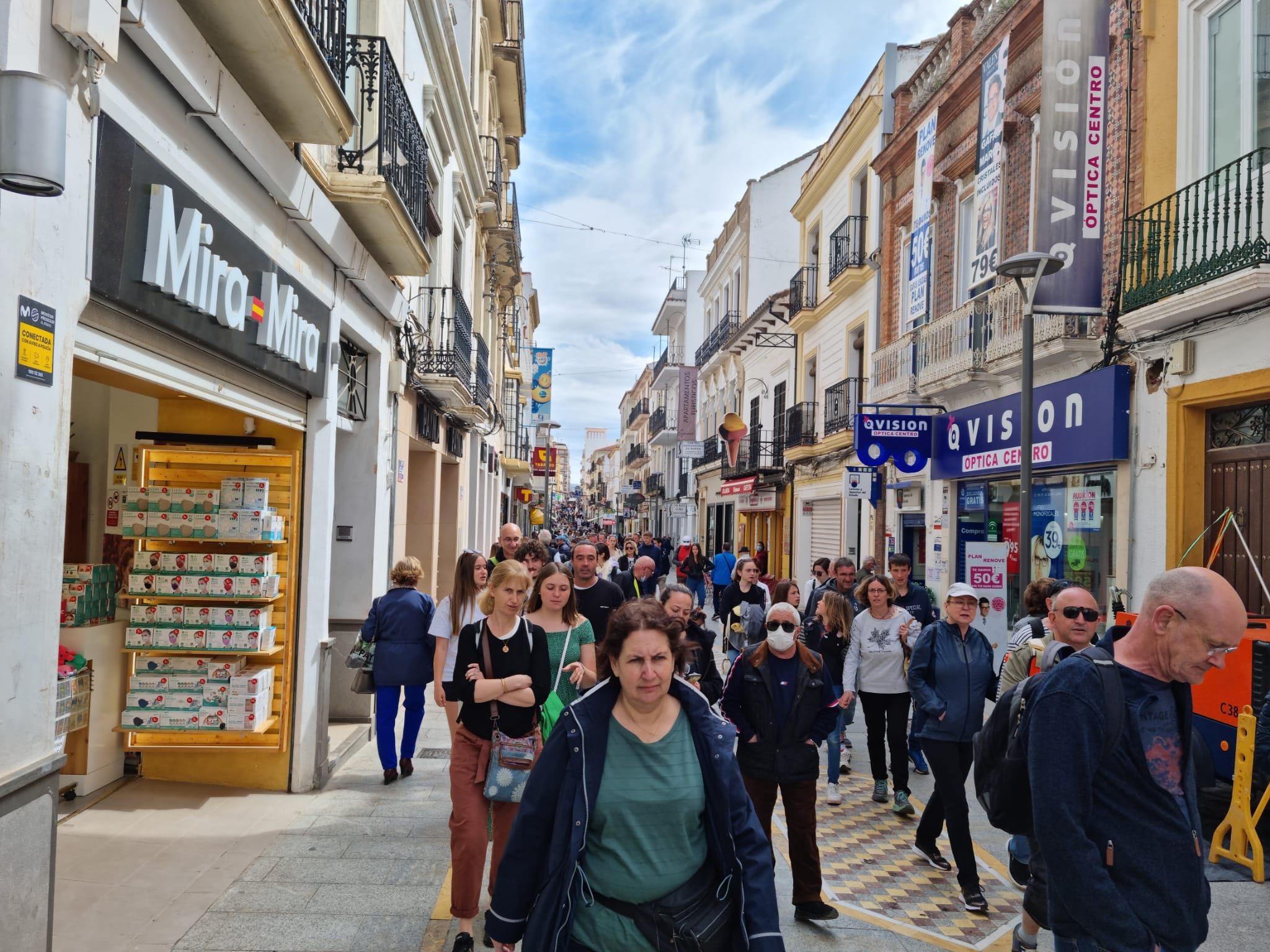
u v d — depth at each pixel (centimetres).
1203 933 231
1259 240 652
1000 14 1195
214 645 584
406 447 1030
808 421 2048
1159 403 795
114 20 301
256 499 590
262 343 496
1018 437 1007
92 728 571
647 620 241
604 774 238
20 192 251
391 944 389
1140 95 842
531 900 243
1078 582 934
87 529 636
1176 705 241
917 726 612
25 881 272
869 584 643
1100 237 830
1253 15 727
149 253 353
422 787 633
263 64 445
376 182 648
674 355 4831
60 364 290
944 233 1315
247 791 604
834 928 429
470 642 403
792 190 2858
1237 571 732
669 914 231
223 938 389
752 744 434
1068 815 225
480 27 1595
